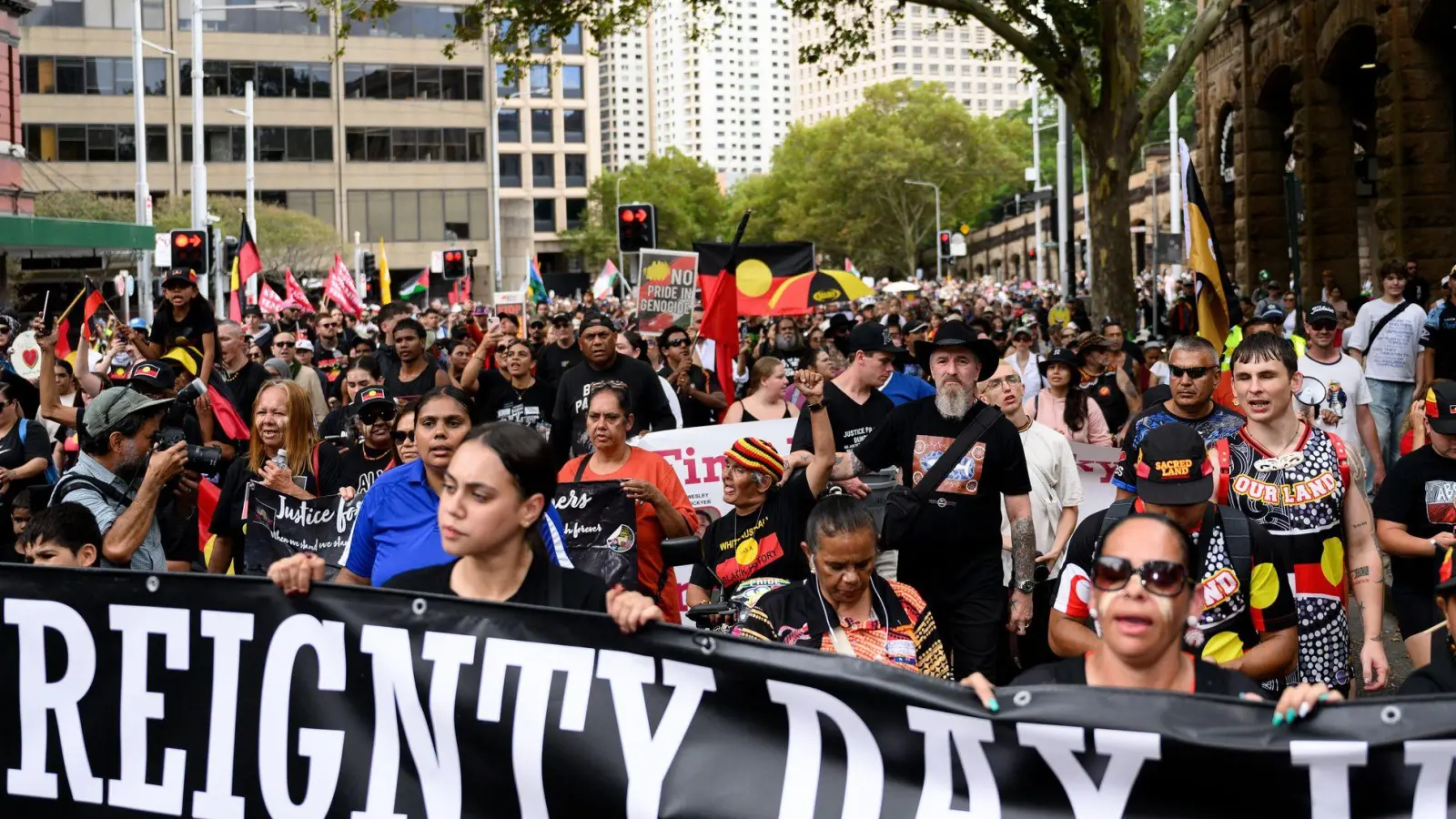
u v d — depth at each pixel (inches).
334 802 156.9
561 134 4537.4
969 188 4097.0
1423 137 880.9
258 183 2972.4
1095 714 138.2
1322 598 225.6
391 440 286.2
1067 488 313.3
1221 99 1342.3
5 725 165.0
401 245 3095.5
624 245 726.5
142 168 1421.0
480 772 153.6
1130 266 809.5
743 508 257.3
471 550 157.9
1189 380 268.7
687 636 149.3
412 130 3080.7
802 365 430.0
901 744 143.7
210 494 274.1
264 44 2952.8
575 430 376.2
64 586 163.6
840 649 200.4
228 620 160.2
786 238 4343.0
